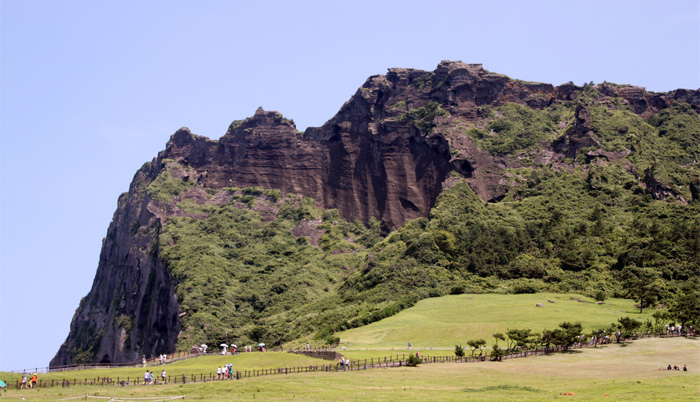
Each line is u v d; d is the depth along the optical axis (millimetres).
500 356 140375
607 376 117125
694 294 188625
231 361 152000
